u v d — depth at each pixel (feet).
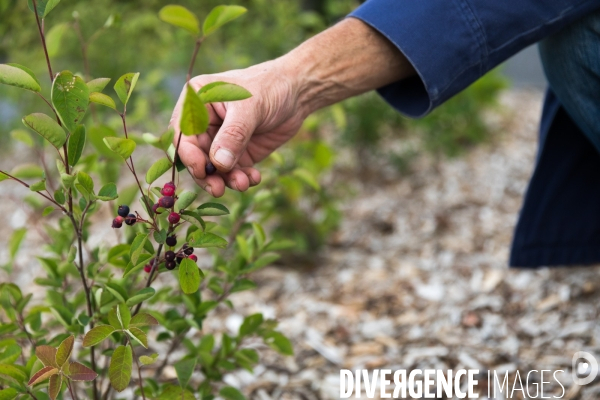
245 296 4.66
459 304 4.42
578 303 4.22
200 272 2.32
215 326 4.19
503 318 4.17
